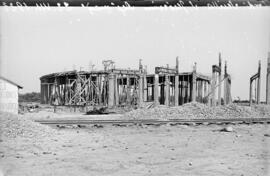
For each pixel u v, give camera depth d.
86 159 6.48
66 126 11.93
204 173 5.34
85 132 10.59
